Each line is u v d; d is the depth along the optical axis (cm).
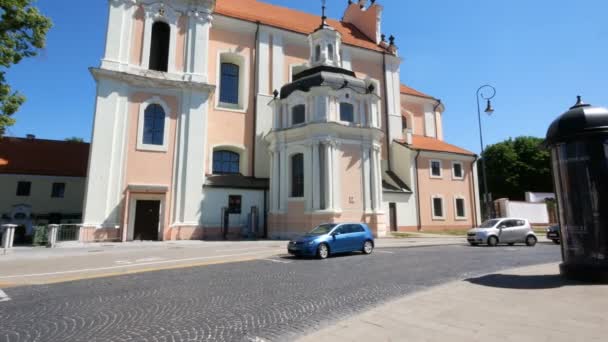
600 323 496
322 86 2366
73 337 507
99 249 1769
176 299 733
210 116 2830
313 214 2255
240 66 3092
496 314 556
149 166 2336
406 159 3303
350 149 2409
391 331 488
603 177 772
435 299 666
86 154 3606
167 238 2289
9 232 1688
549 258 1398
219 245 1964
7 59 1703
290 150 2452
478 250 1739
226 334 514
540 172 5084
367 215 2377
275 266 1200
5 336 512
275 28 3181
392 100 3725
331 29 2764
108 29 2381
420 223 3173
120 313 630
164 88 2445
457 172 3478
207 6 2677
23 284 905
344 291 802
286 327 545
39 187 3262
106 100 2283
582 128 794
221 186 2530
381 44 3959
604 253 762
